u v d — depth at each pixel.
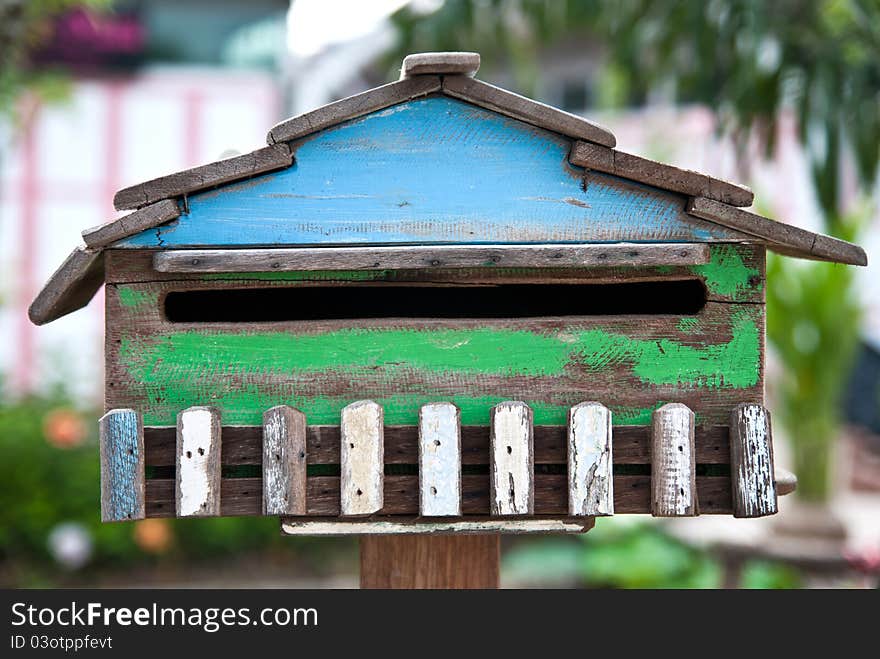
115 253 2.15
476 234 2.15
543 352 2.18
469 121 2.15
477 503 2.13
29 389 7.93
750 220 2.13
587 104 11.13
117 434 2.10
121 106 9.70
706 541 6.33
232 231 2.13
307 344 2.16
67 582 6.52
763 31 4.49
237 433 2.12
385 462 2.13
